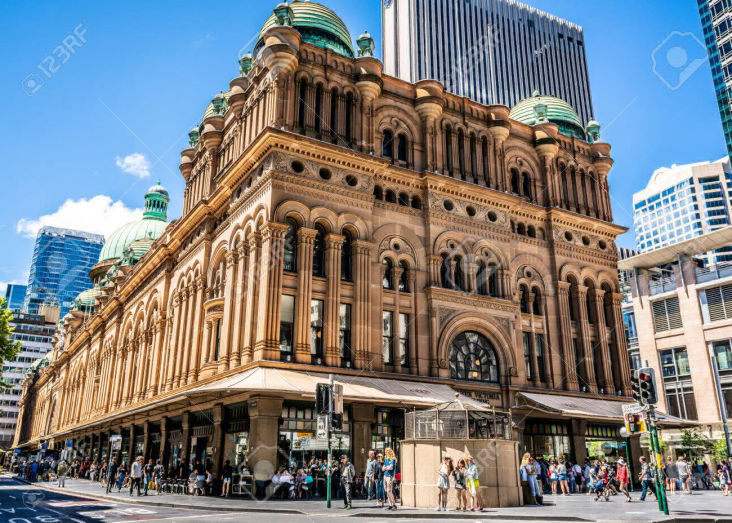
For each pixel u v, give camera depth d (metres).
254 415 27.44
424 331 34.78
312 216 32.25
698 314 54.53
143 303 53.78
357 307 32.38
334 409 22.89
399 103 38.62
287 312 30.73
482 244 38.59
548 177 43.97
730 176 177.62
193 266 41.97
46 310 176.12
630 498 26.62
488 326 37.16
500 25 132.38
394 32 127.19
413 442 24.05
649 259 59.72
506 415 24.45
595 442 39.69
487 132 41.94
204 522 18.00
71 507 24.77
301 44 35.16
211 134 44.34
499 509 21.56
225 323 33.66
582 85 141.00
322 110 34.75
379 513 20.38
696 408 53.28
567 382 39.72
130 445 49.88
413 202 37.53
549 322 40.88
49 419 95.44
